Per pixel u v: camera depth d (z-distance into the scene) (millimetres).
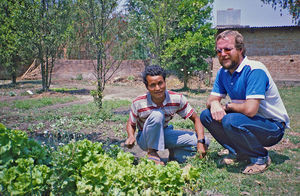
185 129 5309
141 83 20609
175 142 3057
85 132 5223
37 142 2492
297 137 4246
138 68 22125
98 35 7160
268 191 2330
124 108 8719
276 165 2896
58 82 21234
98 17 7051
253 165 2764
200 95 13016
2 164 2080
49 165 2402
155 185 2201
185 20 11984
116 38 7715
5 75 23547
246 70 2643
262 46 22422
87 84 20312
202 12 14180
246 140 2674
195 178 2445
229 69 2734
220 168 2924
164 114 2934
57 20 12461
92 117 6676
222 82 2996
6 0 11391
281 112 2760
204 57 14672
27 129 5473
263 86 2576
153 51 10992
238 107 2664
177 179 2250
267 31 22156
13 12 11047
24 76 23719
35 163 2330
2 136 2121
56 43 13336
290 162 3021
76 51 23766
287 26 21188
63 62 23812
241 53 2686
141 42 10820
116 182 2188
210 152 3340
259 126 2650
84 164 2373
